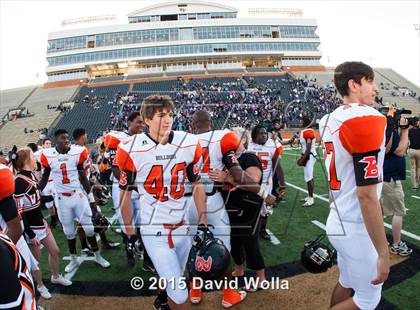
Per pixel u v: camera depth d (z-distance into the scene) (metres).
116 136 3.40
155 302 2.45
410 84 31.33
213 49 42.50
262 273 2.66
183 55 41.88
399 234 3.21
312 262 1.94
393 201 3.16
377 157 1.34
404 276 2.81
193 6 47.91
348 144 1.38
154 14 47.84
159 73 28.09
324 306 2.44
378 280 1.37
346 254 1.55
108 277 3.11
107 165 4.30
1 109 32.19
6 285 1.03
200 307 2.51
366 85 1.53
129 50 42.53
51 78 42.78
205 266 1.83
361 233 1.49
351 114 1.38
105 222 3.53
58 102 28.77
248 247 2.60
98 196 4.18
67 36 43.44
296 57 44.12
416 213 4.57
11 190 1.71
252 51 42.75
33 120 24.45
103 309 2.55
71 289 2.90
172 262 1.83
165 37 43.06
